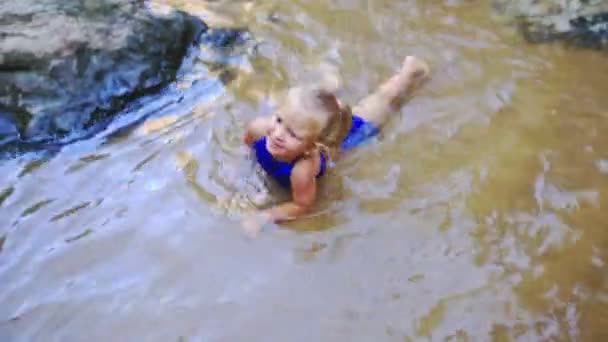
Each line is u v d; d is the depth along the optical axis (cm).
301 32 485
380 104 448
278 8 499
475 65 473
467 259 396
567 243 402
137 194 409
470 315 381
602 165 430
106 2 463
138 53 452
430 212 410
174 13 472
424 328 377
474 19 501
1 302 377
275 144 404
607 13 496
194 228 399
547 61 479
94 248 392
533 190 419
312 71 464
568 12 500
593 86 467
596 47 488
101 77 442
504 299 385
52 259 388
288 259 392
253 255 393
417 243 400
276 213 406
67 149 425
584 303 385
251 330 374
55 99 432
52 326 372
